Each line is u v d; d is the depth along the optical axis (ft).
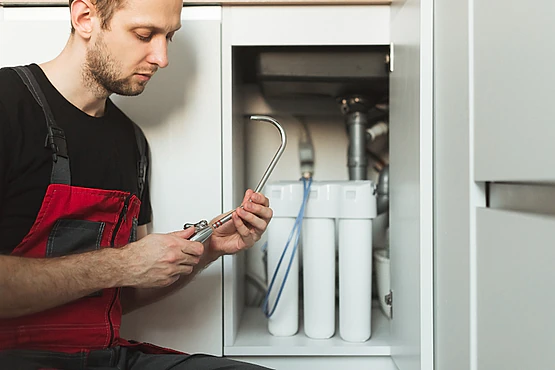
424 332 3.18
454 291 2.85
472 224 2.63
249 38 3.90
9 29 3.80
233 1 3.83
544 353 1.96
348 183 4.17
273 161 3.40
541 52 1.93
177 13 3.01
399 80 3.70
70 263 2.65
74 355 2.91
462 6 2.70
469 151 2.63
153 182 3.85
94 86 3.10
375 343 4.03
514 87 2.15
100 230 3.14
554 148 1.84
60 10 3.85
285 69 4.19
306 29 3.92
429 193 3.18
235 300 4.15
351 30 3.94
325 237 4.13
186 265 2.96
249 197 3.38
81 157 3.08
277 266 4.16
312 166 5.44
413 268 3.35
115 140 3.36
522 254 2.14
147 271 2.81
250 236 3.45
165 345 3.86
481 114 2.51
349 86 4.48
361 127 4.98
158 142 3.85
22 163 2.83
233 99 4.14
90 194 3.06
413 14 3.32
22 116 2.85
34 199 2.88
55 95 3.05
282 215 4.16
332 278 4.16
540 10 1.94
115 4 2.90
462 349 2.73
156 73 3.85
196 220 3.86
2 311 2.50
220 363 3.02
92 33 2.99
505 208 2.45
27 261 2.56
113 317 3.19
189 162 3.86
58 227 2.99
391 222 4.09
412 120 3.38
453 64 2.85
